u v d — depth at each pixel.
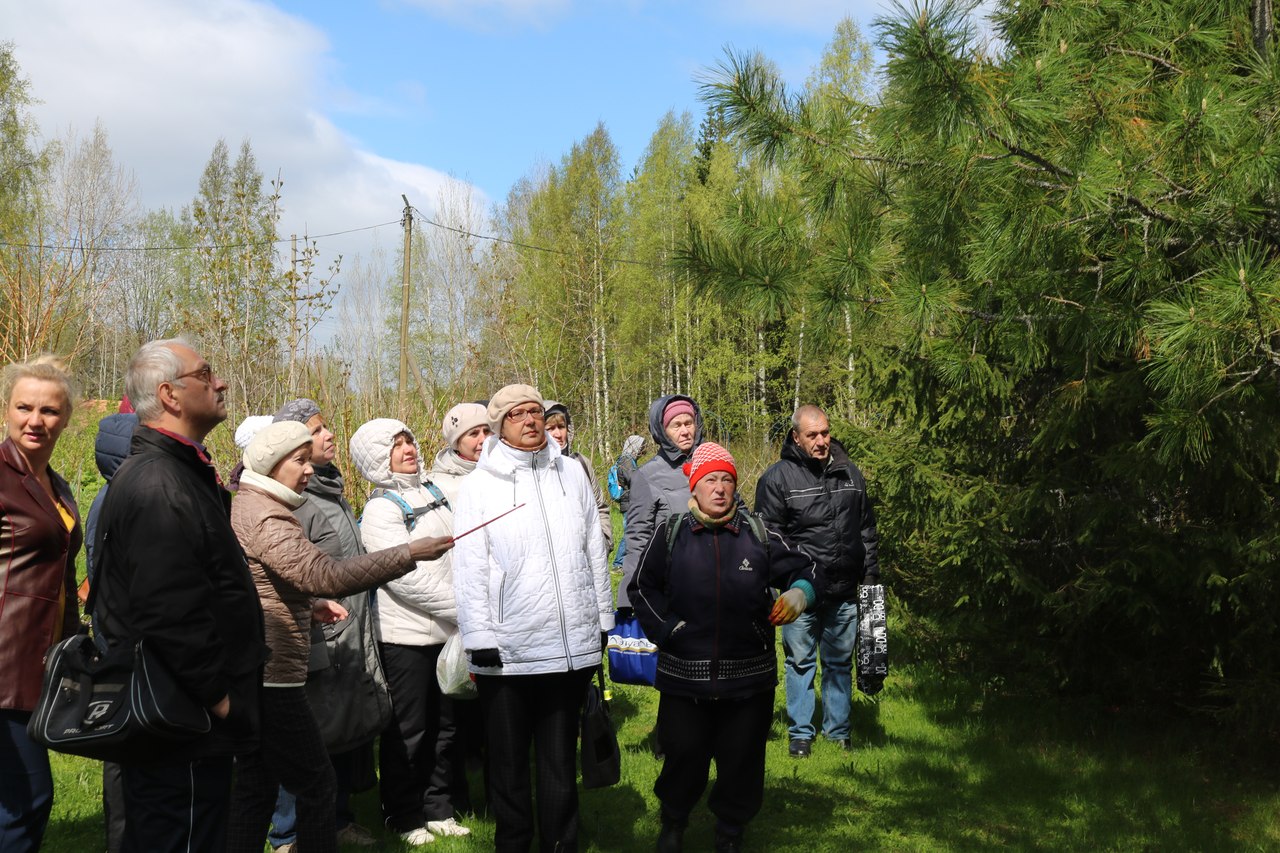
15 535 3.24
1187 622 5.84
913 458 6.85
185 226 36.94
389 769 4.55
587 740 4.27
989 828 4.89
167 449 2.75
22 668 3.21
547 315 27.20
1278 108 3.56
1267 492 5.40
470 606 3.96
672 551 4.16
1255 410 4.73
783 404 27.75
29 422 3.32
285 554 3.29
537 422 4.12
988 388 6.17
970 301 4.36
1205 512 5.70
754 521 4.21
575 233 36.47
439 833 4.56
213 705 2.68
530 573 3.96
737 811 4.26
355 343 11.36
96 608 2.72
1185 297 3.63
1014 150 3.61
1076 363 5.55
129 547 2.62
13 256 8.66
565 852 3.99
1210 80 3.81
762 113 4.19
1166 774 5.58
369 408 10.51
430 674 4.56
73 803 4.86
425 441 10.20
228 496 2.95
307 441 3.52
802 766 5.72
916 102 3.59
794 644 5.91
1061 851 4.60
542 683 4.02
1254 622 5.38
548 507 4.06
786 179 4.48
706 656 4.10
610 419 26.39
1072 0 4.04
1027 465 6.51
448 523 4.64
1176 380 3.59
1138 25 4.11
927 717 6.73
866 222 4.30
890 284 4.26
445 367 12.88
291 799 4.23
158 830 2.73
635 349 34.34
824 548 5.82
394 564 3.31
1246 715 5.49
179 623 2.60
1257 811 5.05
